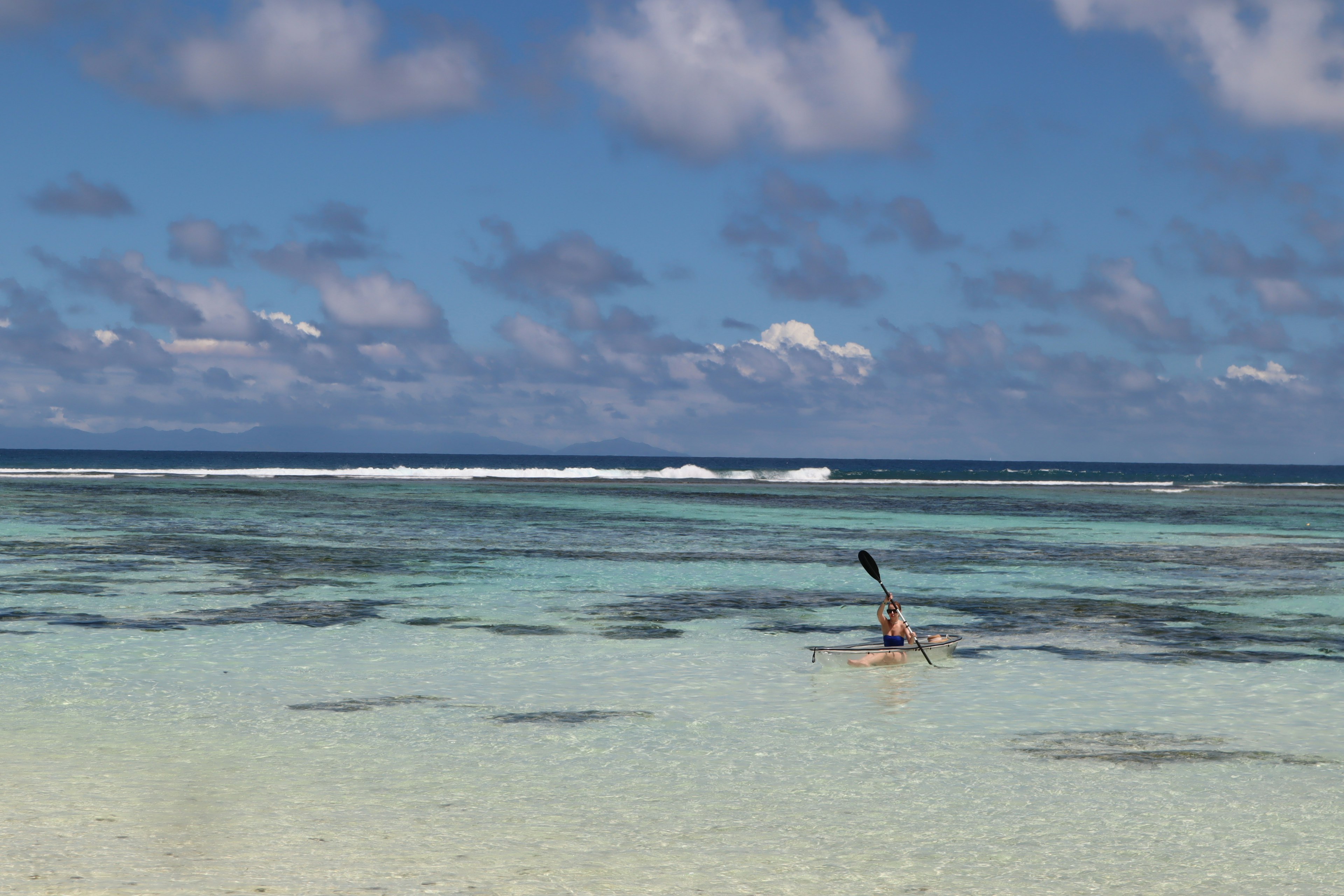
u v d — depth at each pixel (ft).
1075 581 93.45
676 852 27.71
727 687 49.37
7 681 47.73
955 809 31.83
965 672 53.78
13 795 31.35
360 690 47.37
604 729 41.09
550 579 88.53
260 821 29.48
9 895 23.75
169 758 35.81
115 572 86.69
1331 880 26.58
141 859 26.27
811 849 28.17
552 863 26.68
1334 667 56.03
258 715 42.39
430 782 33.65
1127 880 26.43
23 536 115.85
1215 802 32.78
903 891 25.39
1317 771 36.37
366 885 24.90
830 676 52.39
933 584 90.17
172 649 55.98
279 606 71.31
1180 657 58.54
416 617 68.59
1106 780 35.09
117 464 591.78
